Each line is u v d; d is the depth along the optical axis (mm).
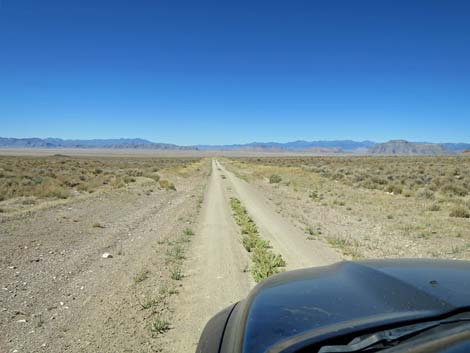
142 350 4645
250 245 10047
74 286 6988
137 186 27797
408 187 27391
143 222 14094
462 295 2330
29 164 50125
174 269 8031
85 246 10141
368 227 13164
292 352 1874
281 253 9336
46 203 17406
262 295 2766
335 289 2666
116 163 74375
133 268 8141
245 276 7594
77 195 21391
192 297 6445
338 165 67125
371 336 1936
